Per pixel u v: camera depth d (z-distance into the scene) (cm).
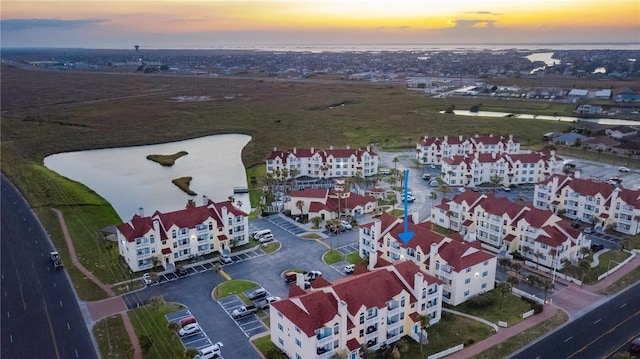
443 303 9769
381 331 8269
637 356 7925
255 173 19912
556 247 10981
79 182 19012
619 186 14088
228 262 11600
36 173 19825
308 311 7656
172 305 9712
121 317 9325
